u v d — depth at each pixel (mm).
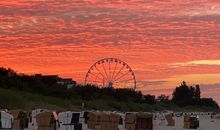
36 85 135500
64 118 52719
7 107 91000
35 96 118375
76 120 53531
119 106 171750
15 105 95188
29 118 70188
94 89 173750
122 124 68812
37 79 144250
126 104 182875
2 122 53406
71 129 52844
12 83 122875
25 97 111688
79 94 156375
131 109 183125
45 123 51094
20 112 56969
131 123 59969
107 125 58219
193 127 76688
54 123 51344
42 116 51344
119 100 183250
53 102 122688
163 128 74500
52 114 51312
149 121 60312
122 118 68688
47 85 143000
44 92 134500
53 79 155125
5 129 53719
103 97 171000
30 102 108750
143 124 60031
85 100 150375
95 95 165500
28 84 133375
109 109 160875
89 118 61969
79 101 141500
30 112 72375
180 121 116125
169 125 84438
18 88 122500
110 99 175750
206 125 94938
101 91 179250
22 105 98062
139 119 60000
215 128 79875
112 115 58219
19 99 100000
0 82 119125
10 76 133125
